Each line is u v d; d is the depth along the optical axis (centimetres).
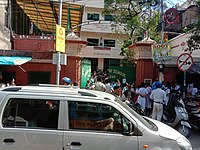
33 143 436
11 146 434
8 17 1633
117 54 3688
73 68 1359
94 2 3644
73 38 1357
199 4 1327
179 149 452
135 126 450
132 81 1716
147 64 1496
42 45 1564
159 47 1325
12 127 443
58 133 440
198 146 770
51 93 463
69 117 451
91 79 1451
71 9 1681
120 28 3538
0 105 449
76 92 473
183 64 986
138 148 441
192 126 974
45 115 453
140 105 1148
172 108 885
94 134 442
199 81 1633
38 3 1595
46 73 1383
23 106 455
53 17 1919
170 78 1598
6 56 1259
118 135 444
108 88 1157
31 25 2322
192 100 1016
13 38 1596
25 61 1199
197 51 1455
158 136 449
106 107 461
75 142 437
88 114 456
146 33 1964
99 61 3716
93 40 3722
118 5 2877
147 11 2548
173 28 2292
